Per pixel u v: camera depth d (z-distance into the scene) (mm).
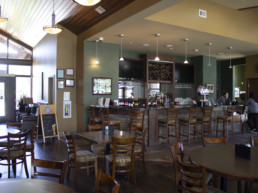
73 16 6141
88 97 6988
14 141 3623
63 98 7211
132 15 4605
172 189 3271
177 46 7707
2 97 9688
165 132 6250
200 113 6992
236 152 2488
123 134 3883
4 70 9750
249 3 6055
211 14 5945
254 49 8156
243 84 11547
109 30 5723
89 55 6992
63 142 6254
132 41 7000
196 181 2418
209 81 9859
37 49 9445
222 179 2688
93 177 3736
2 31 9438
